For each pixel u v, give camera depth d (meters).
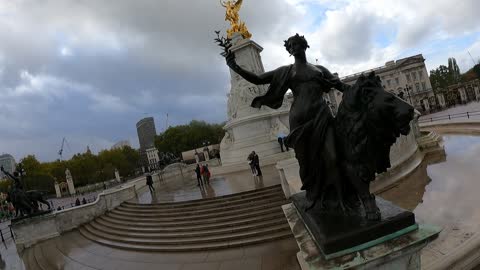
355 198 4.07
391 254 3.14
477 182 12.18
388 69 106.44
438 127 34.41
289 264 10.05
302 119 4.26
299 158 4.38
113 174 98.06
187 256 12.90
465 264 6.41
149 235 16.00
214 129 104.69
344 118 3.90
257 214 14.36
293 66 4.59
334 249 3.21
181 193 23.38
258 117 32.03
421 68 105.25
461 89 71.94
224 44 4.73
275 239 12.34
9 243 24.72
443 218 9.34
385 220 3.34
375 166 3.74
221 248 12.82
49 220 23.48
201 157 74.56
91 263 14.80
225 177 27.70
